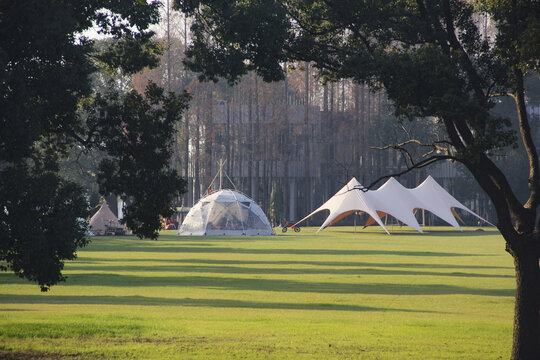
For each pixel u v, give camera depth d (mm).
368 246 95875
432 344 25281
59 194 26547
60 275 26891
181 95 30625
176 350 23656
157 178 29578
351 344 25000
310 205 198000
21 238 25219
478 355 23719
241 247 93625
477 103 23812
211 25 30156
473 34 27766
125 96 30406
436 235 132000
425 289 45156
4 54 24016
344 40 30578
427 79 24266
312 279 51281
